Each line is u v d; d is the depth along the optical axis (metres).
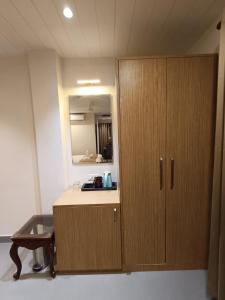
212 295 1.78
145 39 2.20
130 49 2.44
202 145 1.98
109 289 1.92
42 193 2.63
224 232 1.58
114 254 2.10
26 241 2.03
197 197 2.04
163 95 1.92
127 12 1.67
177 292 1.87
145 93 1.92
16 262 2.06
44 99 2.48
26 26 1.84
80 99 2.70
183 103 1.92
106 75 2.67
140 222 2.07
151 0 1.52
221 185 1.63
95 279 2.06
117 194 2.33
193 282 1.98
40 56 2.42
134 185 2.03
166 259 2.13
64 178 2.61
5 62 2.58
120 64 1.89
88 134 2.76
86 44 2.27
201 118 1.94
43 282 2.03
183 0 1.54
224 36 1.54
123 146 1.99
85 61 2.65
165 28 1.98
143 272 2.13
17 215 2.83
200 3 1.59
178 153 1.99
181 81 1.90
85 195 2.32
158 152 1.99
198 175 2.01
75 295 1.86
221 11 1.71
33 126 2.67
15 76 2.60
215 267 1.75
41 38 2.10
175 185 2.02
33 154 2.71
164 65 1.89
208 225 2.08
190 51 2.48
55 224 2.07
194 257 2.12
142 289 1.91
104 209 2.05
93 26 1.88
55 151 2.56
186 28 2.00
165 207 2.05
